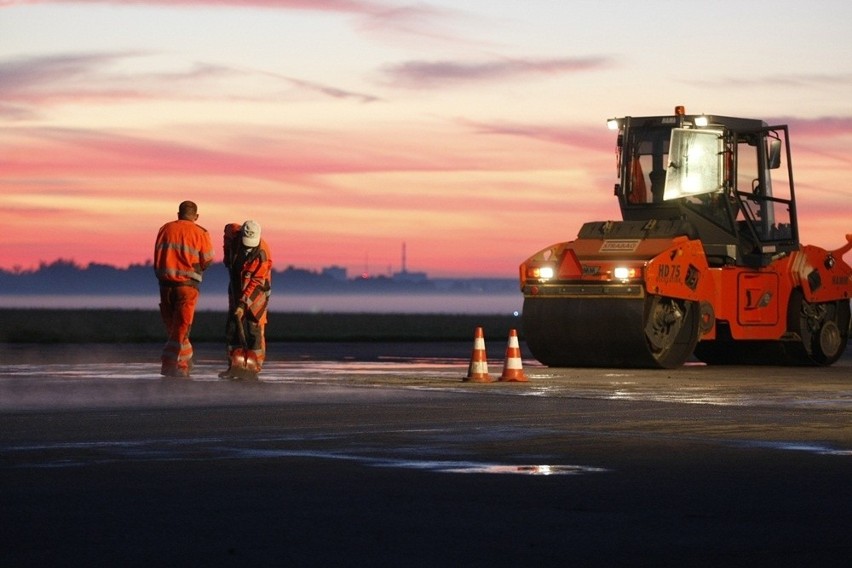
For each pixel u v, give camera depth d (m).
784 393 25.44
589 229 35.25
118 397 22.97
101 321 91.12
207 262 28.64
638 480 13.65
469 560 9.78
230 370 27.92
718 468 14.55
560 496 12.62
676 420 19.78
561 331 34.06
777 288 36.38
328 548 10.18
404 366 33.94
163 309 28.77
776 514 11.72
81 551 10.01
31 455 15.38
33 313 129.50
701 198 35.38
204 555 9.90
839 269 37.97
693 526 11.13
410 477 13.80
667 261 33.66
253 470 14.25
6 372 29.62
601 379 29.34
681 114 35.84
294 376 29.20
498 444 16.66
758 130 36.00
